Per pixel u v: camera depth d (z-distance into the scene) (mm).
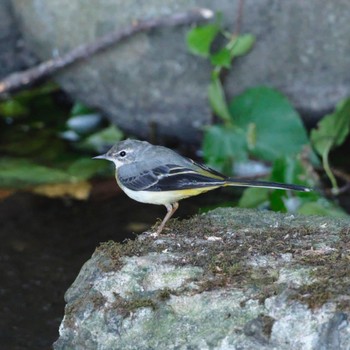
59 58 15148
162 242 9164
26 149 15695
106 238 13250
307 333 7664
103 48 14797
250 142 14391
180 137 15453
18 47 16141
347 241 8977
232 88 14773
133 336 8203
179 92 14922
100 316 8414
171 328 8102
